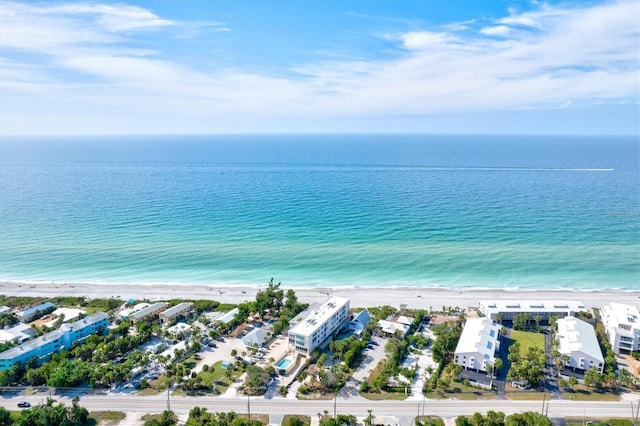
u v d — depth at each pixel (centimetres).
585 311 16325
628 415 10906
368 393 11781
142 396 11550
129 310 16850
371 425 10412
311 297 18438
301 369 12862
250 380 11844
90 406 11106
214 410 10994
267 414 10862
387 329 15150
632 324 14125
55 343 13700
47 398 10975
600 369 12544
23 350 12862
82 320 14925
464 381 12306
